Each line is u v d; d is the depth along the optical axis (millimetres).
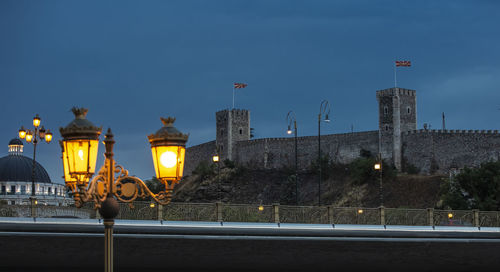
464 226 47719
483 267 45812
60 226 34719
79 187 13211
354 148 136375
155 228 36562
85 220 35625
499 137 120500
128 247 36250
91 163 13180
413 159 126938
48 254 34875
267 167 150875
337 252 41344
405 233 43344
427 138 125438
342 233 41625
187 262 37594
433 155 124438
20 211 35906
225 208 39750
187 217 38656
